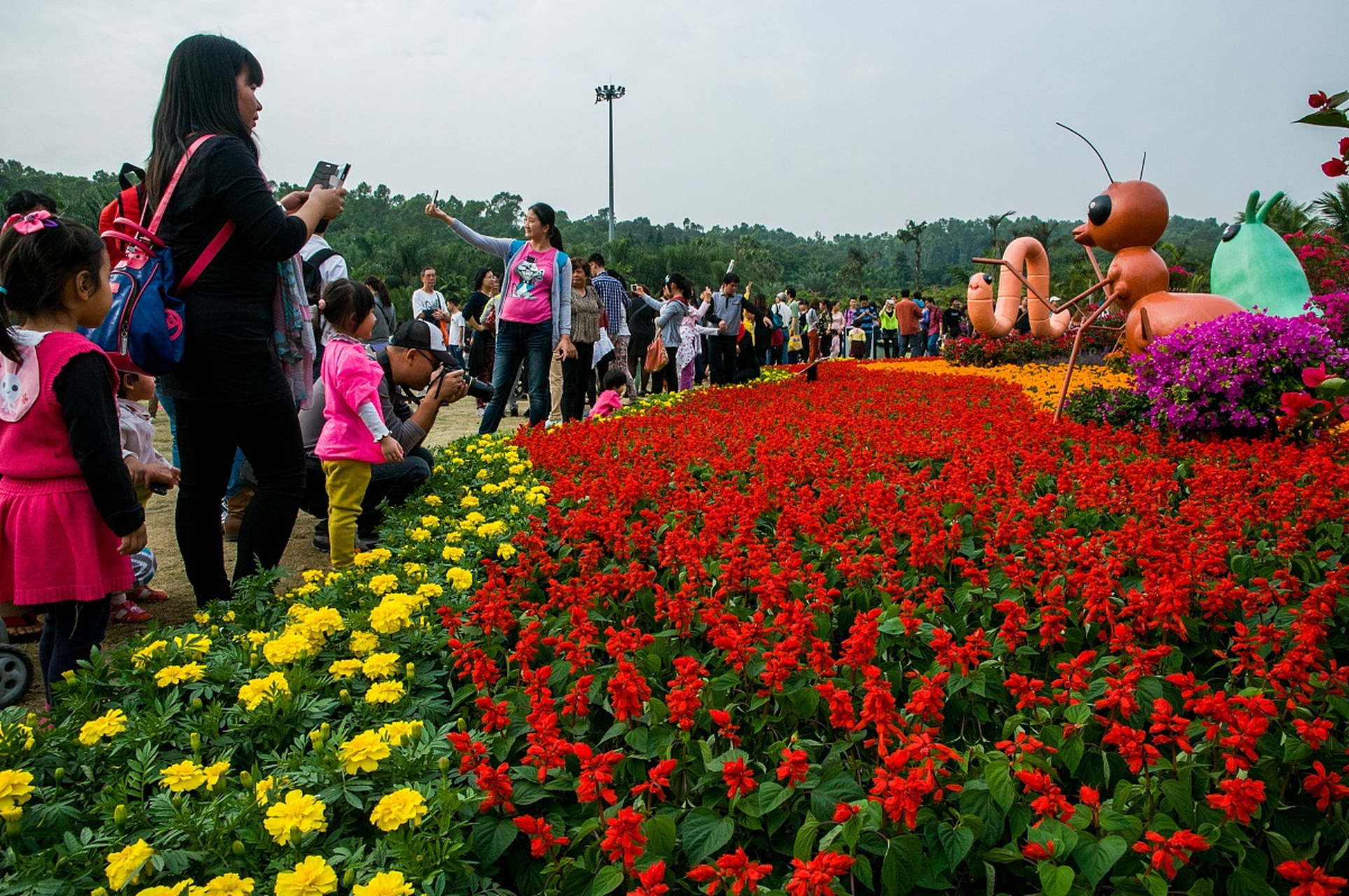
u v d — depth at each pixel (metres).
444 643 2.95
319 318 6.93
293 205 4.01
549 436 6.52
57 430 2.90
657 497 4.69
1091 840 1.88
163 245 3.35
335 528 4.55
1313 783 2.08
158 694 2.70
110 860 1.83
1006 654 2.81
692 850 2.02
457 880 1.94
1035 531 3.95
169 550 5.39
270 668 2.77
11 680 3.27
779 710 2.58
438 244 65.38
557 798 2.25
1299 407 2.60
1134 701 2.28
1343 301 8.38
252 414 3.58
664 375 13.02
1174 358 6.66
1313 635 2.43
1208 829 1.97
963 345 16.70
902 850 1.89
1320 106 1.86
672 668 2.96
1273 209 20.59
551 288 7.54
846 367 16.41
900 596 3.20
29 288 2.87
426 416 5.42
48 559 2.89
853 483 4.55
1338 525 3.73
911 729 2.28
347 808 2.12
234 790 2.20
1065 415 7.78
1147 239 8.60
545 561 3.69
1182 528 3.47
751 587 3.18
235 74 3.55
